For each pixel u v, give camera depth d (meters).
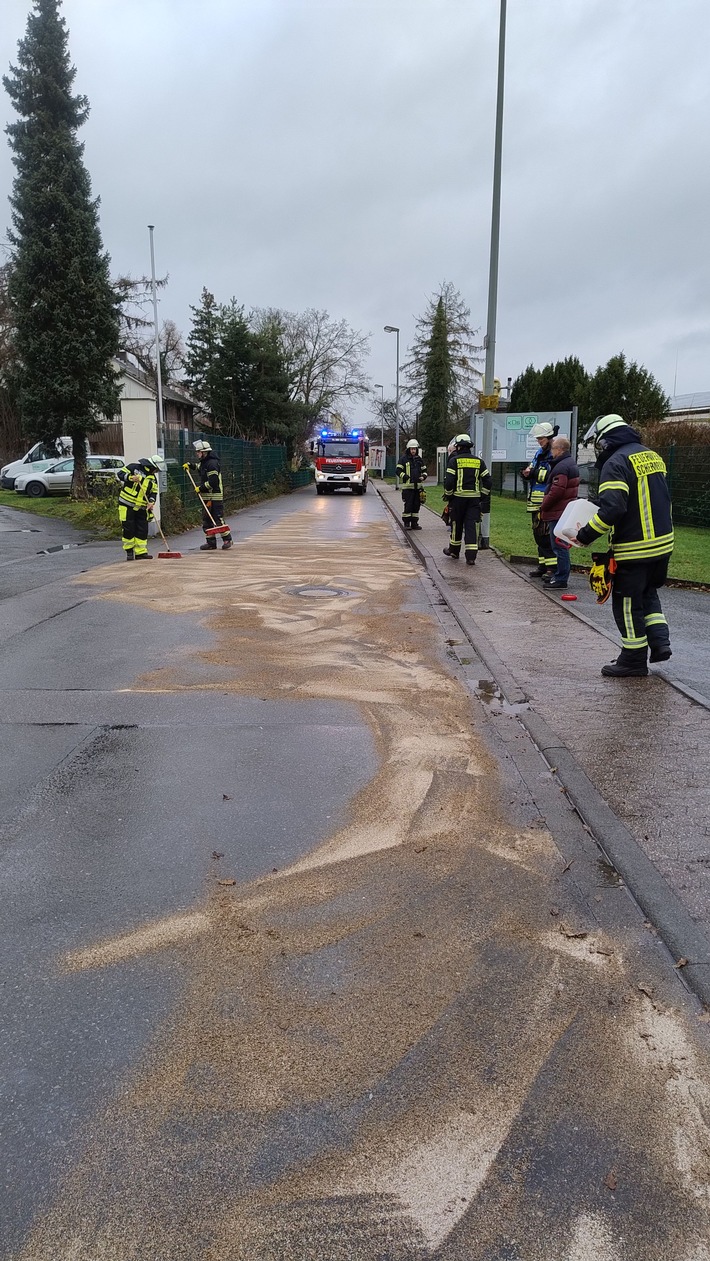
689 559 12.70
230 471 25.27
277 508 26.42
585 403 28.52
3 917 3.10
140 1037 2.47
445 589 10.14
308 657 6.88
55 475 27.22
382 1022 2.54
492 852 3.62
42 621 8.17
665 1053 2.42
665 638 6.21
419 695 5.88
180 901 3.20
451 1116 2.19
